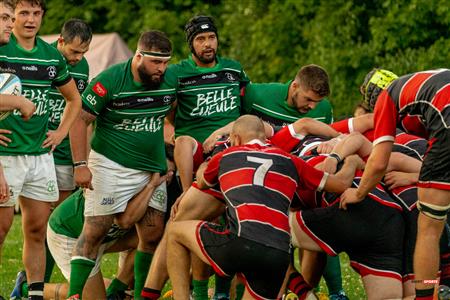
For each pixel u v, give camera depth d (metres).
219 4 54.88
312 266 17.38
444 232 16.69
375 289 15.84
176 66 19.11
